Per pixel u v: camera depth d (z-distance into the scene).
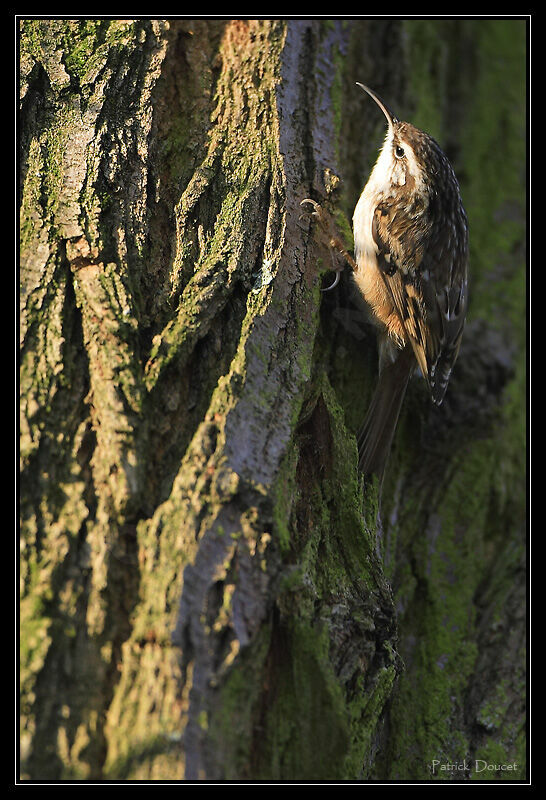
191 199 5.12
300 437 4.81
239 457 4.19
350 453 5.04
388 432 5.87
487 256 8.04
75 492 4.11
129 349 4.47
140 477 4.14
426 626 5.71
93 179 4.98
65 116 5.17
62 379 4.38
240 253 4.92
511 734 5.29
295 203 5.32
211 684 3.68
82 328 4.55
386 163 6.59
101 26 5.41
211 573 3.86
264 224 5.13
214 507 4.00
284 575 4.14
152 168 5.16
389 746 5.06
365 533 4.87
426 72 8.07
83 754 3.60
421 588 5.89
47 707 3.67
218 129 5.41
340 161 6.10
